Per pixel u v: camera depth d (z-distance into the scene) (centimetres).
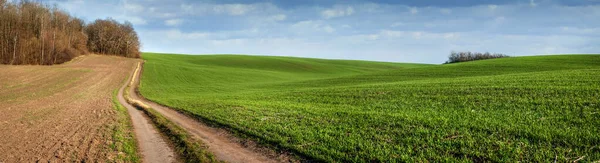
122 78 6372
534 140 1045
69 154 1192
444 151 1024
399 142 1149
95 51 12150
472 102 1856
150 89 5212
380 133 1291
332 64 14012
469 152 991
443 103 1928
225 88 5453
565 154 912
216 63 12038
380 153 1038
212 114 2077
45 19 9300
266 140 1296
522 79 2684
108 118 2109
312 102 2489
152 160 1126
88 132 1598
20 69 6712
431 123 1379
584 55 6800
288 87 5059
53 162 1102
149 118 2153
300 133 1361
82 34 11638
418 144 1111
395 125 1404
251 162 1057
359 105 2116
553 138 1048
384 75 5669
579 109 1413
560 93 1828
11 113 2398
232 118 1858
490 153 958
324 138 1258
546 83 2270
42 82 5209
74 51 9981
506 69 5150
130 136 1507
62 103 3077
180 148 1267
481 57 11738
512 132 1154
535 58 6831
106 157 1139
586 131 1083
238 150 1206
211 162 1059
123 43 12369
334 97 2659
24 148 1307
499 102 1778
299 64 12750
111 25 12400
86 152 1212
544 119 1311
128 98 3631
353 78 5666
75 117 2164
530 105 1625
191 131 1605
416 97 2245
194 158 1113
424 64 16762
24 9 8844
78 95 3856
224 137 1437
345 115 1733
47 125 1844
